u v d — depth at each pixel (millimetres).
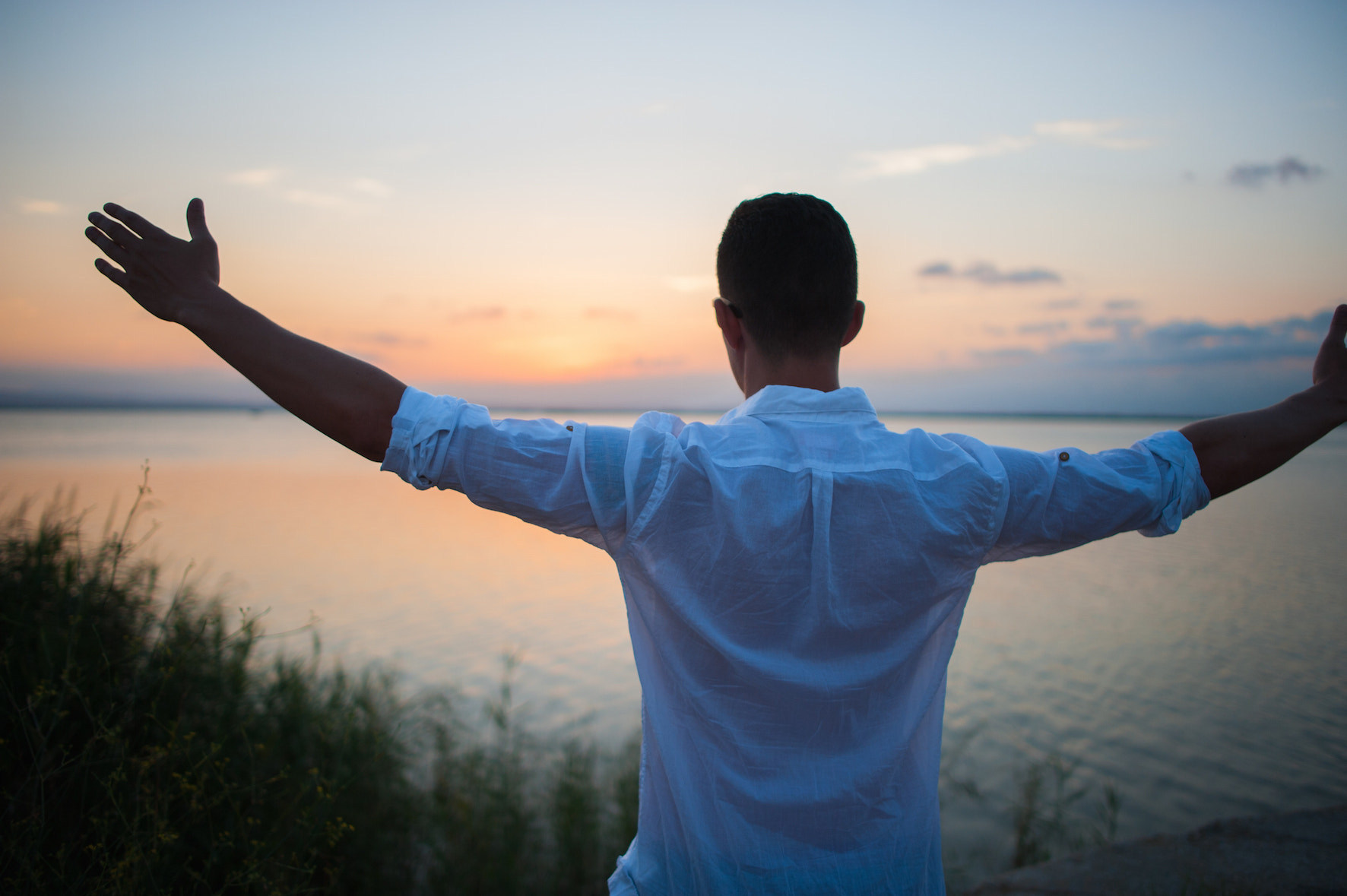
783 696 884
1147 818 6047
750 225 943
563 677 9125
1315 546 21859
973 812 5969
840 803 898
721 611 867
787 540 851
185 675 2781
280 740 3230
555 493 817
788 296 921
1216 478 925
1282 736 7953
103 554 2852
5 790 2086
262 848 2379
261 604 12164
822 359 945
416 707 5270
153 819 2129
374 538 20516
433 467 807
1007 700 9102
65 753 2111
